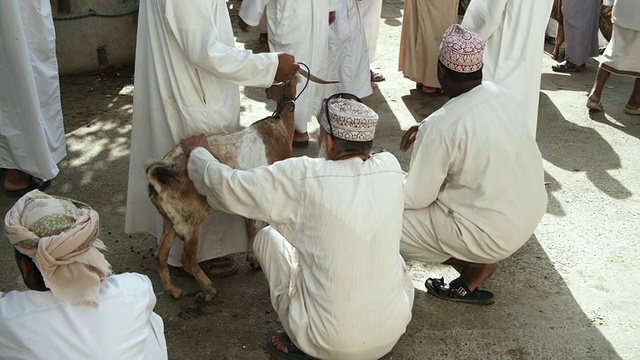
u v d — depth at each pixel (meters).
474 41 3.27
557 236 4.34
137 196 3.77
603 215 4.61
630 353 3.35
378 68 7.61
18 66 4.25
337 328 2.76
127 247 4.14
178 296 3.63
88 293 1.90
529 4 4.40
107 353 1.90
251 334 3.43
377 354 2.89
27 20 4.46
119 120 5.96
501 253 3.45
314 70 5.34
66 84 6.78
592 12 7.19
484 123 3.24
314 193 2.69
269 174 2.76
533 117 4.71
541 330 3.50
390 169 2.78
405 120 6.19
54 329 1.87
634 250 4.20
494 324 3.55
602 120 6.27
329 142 2.79
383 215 2.72
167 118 3.44
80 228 1.87
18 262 1.93
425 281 3.85
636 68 6.03
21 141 4.52
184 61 3.29
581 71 7.61
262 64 3.25
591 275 3.96
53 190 4.77
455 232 3.43
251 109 6.27
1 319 1.87
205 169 2.98
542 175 3.45
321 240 2.70
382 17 9.77
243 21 5.30
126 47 7.30
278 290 3.02
